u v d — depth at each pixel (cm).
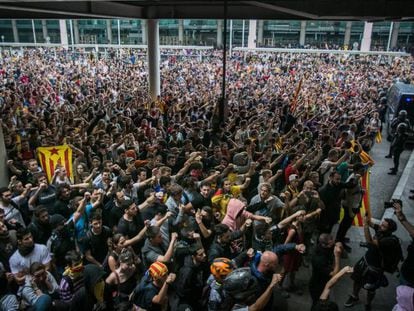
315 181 856
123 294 527
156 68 2156
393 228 632
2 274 519
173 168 1002
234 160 952
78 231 635
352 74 3244
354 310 691
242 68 3678
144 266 624
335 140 1314
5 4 1319
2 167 902
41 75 2998
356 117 1661
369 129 1573
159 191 764
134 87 2555
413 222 1052
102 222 686
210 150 1088
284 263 688
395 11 1170
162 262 555
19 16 2042
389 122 2064
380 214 1122
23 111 1597
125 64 3838
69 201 726
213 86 2655
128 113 1652
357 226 1010
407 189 1299
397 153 1453
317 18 1545
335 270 525
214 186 834
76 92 2195
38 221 644
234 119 1419
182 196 721
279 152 1069
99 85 2592
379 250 631
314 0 1205
